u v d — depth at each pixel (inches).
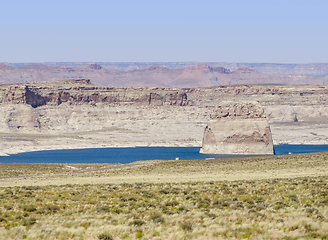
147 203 2837.1
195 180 4505.4
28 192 3464.6
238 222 2207.2
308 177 4205.2
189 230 2102.6
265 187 3449.8
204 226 2160.4
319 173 4918.8
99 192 3400.6
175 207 2687.0
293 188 3324.3
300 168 5787.4
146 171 6545.3
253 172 5551.2
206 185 3725.4
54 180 5246.1
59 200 3021.7
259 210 2527.1
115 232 2095.2
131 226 2167.8
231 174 5339.6
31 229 2133.4
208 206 2709.2
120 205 2773.1
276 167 6215.6
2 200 3036.4
